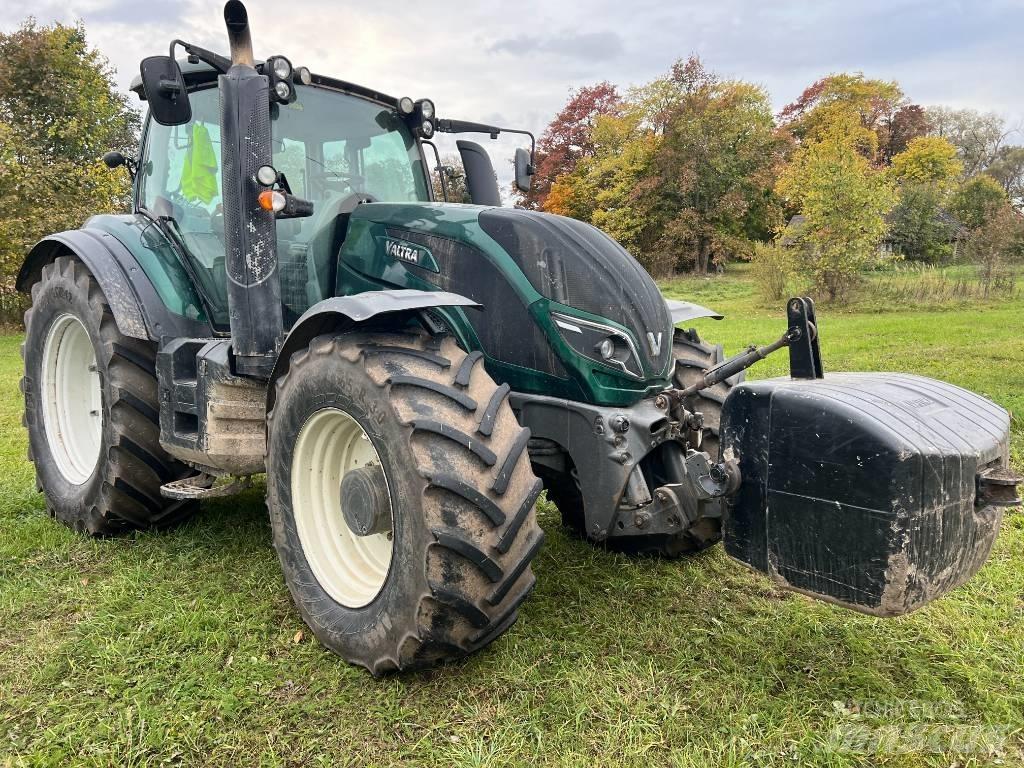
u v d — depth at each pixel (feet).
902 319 45.39
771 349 7.64
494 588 6.90
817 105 145.07
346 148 11.48
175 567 10.40
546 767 6.30
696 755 6.39
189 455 9.96
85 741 6.68
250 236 8.91
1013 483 6.43
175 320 10.66
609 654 8.08
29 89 62.03
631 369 8.39
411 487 6.87
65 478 12.37
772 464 6.83
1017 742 6.68
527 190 13.39
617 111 124.36
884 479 6.09
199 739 6.73
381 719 6.95
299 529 8.54
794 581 6.82
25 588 9.73
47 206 49.78
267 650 8.21
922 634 8.42
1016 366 25.91
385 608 7.28
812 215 57.47
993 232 59.36
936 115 196.03
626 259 9.18
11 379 28.35
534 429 8.86
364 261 10.10
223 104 8.84
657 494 7.96
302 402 8.15
